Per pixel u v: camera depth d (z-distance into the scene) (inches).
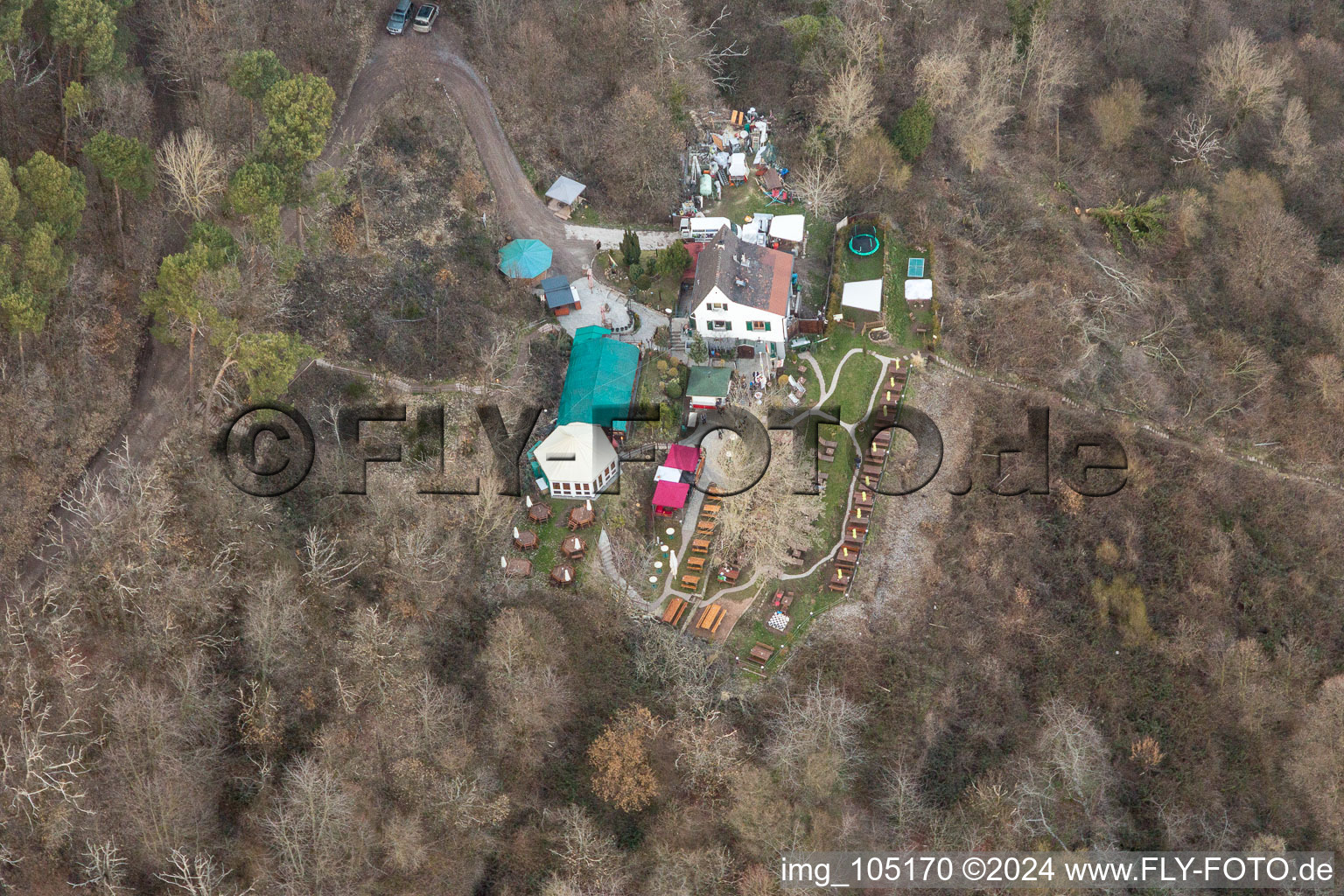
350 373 3927.2
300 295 3939.5
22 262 3228.3
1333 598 4207.7
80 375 3543.3
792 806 3235.7
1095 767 3668.8
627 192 4645.7
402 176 4384.8
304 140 3673.7
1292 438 4456.2
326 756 3097.9
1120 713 3873.0
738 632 3651.6
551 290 4264.3
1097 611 3988.7
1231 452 4414.4
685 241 4527.6
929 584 3818.9
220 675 3223.4
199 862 2792.8
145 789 2908.5
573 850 3196.4
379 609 3469.5
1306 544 4293.8
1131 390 4414.4
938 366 4303.6
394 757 3179.1
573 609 3622.0
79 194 3368.6
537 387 4092.0
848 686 3595.0
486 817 3176.7
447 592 3580.2
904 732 3570.4
